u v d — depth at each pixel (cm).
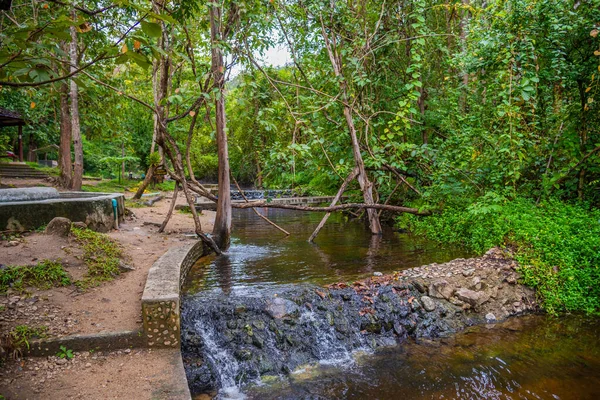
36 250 471
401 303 518
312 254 774
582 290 560
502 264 614
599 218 657
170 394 279
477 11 841
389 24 985
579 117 763
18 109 1803
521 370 405
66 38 176
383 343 471
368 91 1026
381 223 1201
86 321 367
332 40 977
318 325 468
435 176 935
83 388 283
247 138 1661
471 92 1048
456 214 884
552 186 789
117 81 580
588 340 468
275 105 789
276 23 867
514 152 726
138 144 2383
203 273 625
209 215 1282
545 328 502
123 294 434
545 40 738
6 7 167
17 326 337
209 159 3019
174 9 638
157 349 353
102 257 504
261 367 408
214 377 388
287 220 1386
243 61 735
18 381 286
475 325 513
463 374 399
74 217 621
